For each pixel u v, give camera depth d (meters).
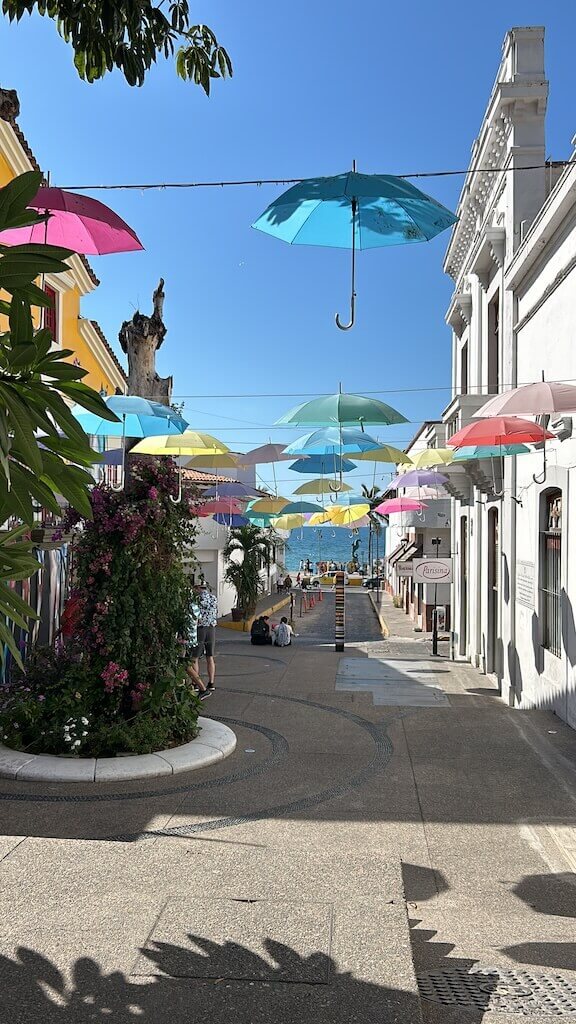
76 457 2.55
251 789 7.64
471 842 6.39
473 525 16.98
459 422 14.84
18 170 11.61
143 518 8.85
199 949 3.94
